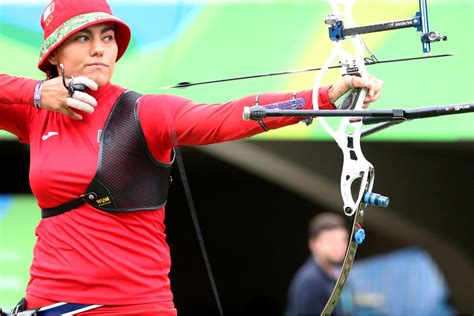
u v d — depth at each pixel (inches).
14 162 844.6
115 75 732.7
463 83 724.0
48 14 470.0
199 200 945.5
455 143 842.2
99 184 441.7
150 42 736.3
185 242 964.0
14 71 738.8
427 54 431.2
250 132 430.9
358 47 431.8
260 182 938.1
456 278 892.0
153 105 448.5
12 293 837.2
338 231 811.4
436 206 893.8
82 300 443.5
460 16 723.4
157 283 456.1
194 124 437.4
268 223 956.0
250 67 732.7
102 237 444.1
